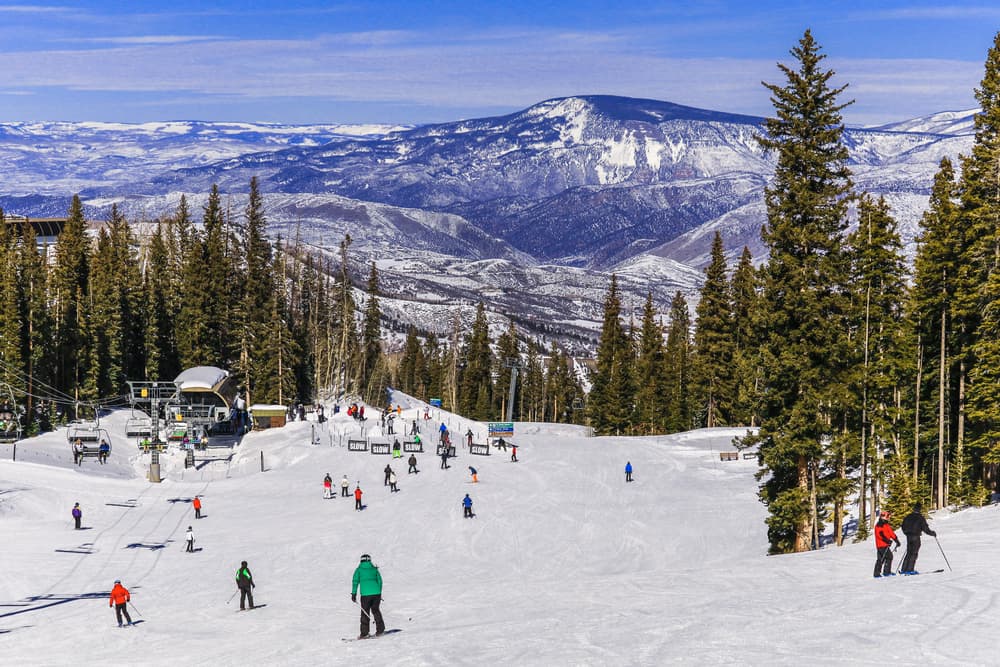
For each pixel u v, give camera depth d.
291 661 20.97
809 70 41.66
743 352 43.41
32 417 91.88
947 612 18.36
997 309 45.66
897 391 54.75
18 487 60.50
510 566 45.19
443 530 53.12
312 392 133.62
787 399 42.00
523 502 61.97
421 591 34.66
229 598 36.66
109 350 104.56
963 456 51.84
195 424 89.94
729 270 109.31
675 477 73.75
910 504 44.84
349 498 65.38
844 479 42.19
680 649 17.55
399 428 95.88
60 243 112.44
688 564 45.50
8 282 91.12
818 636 17.47
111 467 78.75
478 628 22.70
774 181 42.31
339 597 35.22
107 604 35.88
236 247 127.50
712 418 109.75
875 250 48.91
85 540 50.25
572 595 28.27
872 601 20.33
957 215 47.66
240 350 110.56
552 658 17.81
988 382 46.69
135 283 115.44
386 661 19.17
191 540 48.47
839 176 41.66
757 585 26.31
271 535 52.81
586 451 88.56
